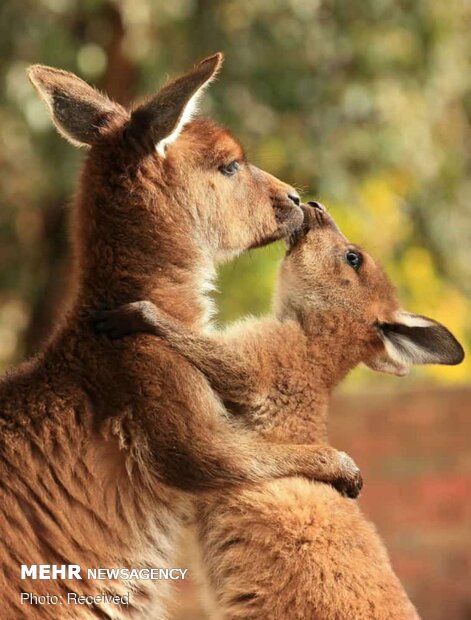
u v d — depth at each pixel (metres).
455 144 26.42
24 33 21.02
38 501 9.62
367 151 22.53
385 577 10.38
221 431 10.05
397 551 17.27
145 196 10.37
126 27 22.03
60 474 9.69
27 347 24.23
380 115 22.53
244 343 11.05
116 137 10.46
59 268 23.95
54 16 21.36
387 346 12.01
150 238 10.36
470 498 17.33
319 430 11.26
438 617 17.03
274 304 12.07
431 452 17.52
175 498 10.05
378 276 12.20
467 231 25.92
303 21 21.52
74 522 9.69
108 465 9.80
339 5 21.80
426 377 23.62
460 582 17.11
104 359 9.91
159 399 9.84
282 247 13.53
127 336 9.97
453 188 25.28
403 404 17.72
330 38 21.78
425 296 24.39
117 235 10.31
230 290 21.53
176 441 9.81
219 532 10.35
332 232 12.21
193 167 10.77
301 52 21.64
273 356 11.16
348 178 22.95
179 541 10.24
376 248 22.81
